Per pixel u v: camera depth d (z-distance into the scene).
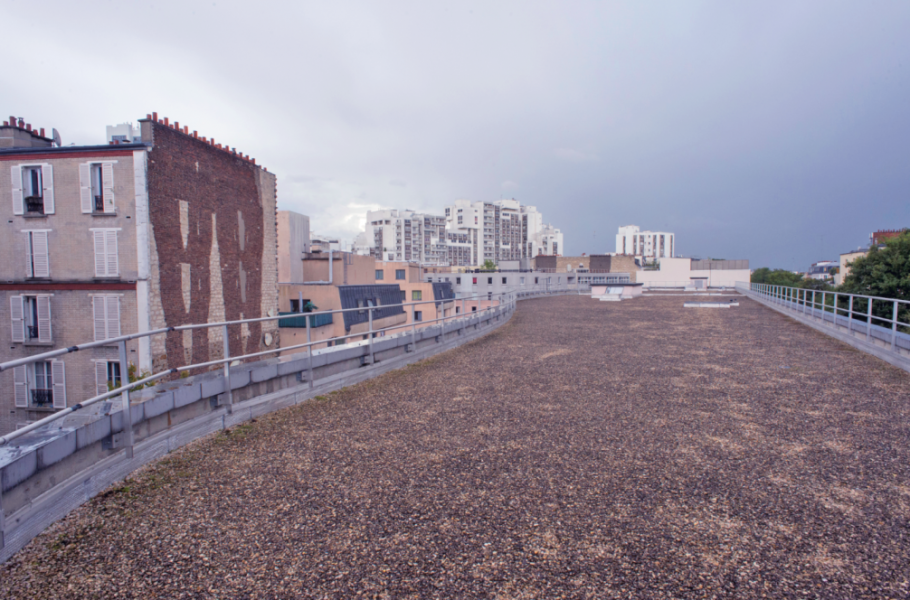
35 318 18.89
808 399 6.95
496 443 5.28
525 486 4.18
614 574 2.95
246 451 5.12
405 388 8.08
